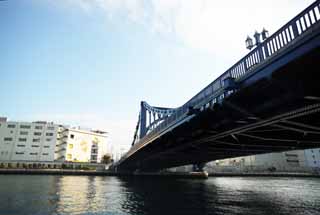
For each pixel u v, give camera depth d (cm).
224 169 12669
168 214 2341
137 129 7369
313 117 1784
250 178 9994
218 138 2597
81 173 9444
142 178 8525
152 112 5175
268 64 1351
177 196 3781
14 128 11062
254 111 1691
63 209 2516
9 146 10800
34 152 11025
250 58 1523
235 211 2541
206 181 7656
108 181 6844
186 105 2427
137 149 4959
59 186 4872
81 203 2914
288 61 1218
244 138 2627
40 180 6269
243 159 14288
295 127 2011
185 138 2991
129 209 2578
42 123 11525
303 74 1245
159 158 5544
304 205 3003
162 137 3312
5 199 3077
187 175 9156
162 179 8238
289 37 1223
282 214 2430
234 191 4662
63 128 12088
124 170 9981
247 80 1545
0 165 9681
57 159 11562
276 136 2445
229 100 1744
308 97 1324
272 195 4050
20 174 8638
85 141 13025
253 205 2962
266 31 1582
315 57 1126
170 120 2869
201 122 2342
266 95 1540
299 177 11219
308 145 3016
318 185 6406
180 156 4875
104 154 14038
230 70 1722
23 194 3566
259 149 3431
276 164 13825
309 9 1109
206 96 2034
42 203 2850
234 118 1909
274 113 1639
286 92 1396
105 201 3117
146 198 3488
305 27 1130
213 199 3472
